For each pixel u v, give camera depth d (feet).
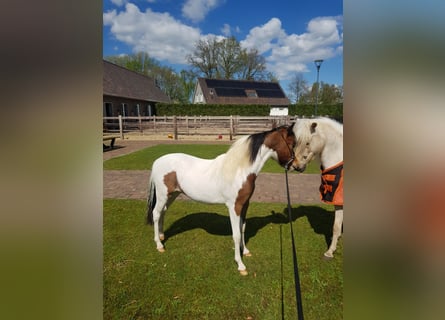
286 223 13.23
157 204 10.36
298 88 121.29
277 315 7.47
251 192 8.97
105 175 23.16
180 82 134.21
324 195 9.53
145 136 56.29
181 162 9.84
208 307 7.77
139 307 7.79
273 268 9.56
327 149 9.13
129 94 73.77
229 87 114.73
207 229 12.76
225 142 46.50
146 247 11.10
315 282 8.80
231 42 115.14
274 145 8.77
